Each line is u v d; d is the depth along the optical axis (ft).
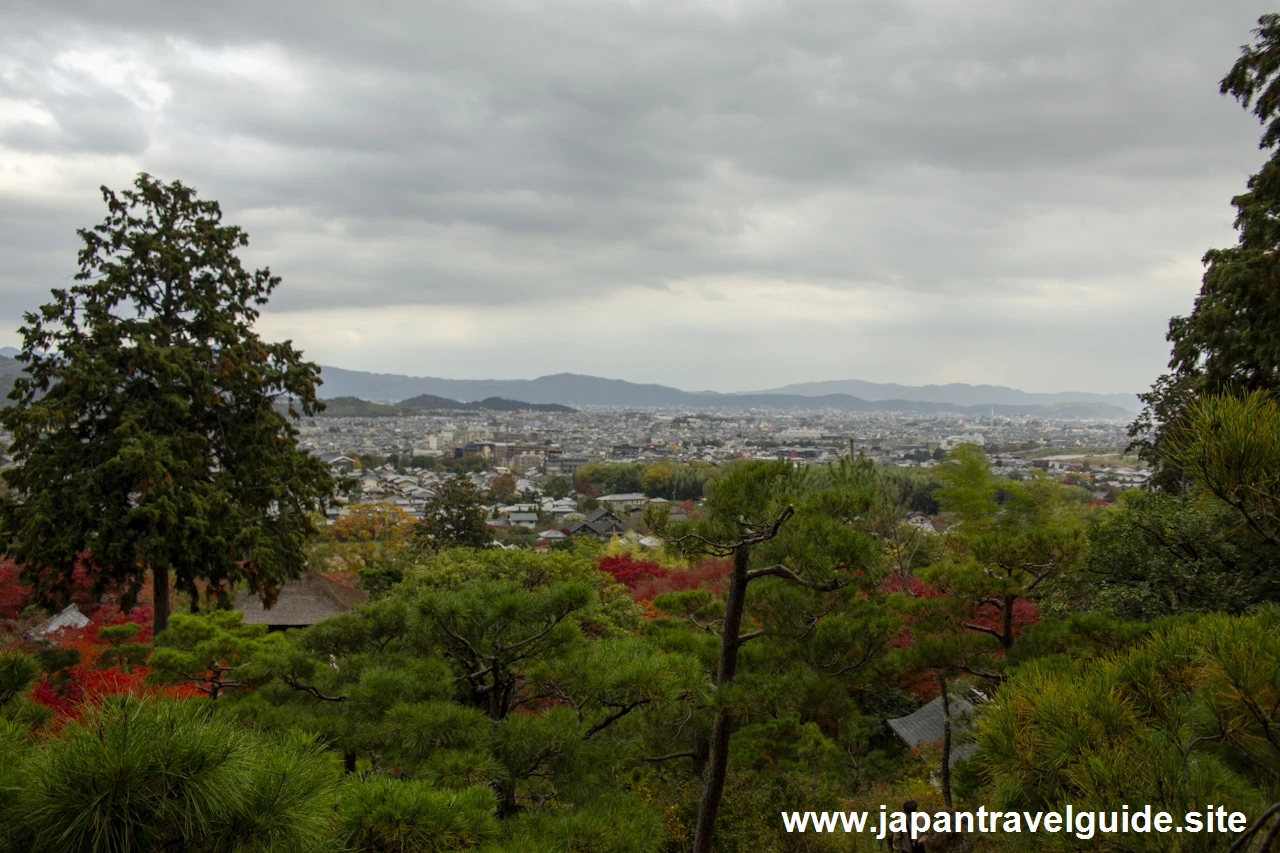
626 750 23.41
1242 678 7.16
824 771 34.35
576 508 286.87
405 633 26.50
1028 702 8.63
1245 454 7.74
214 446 52.54
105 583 47.03
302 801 7.98
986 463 73.77
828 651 24.41
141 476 44.06
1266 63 35.14
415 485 323.78
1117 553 33.65
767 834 27.48
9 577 48.52
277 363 55.36
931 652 25.84
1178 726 7.88
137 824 6.76
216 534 47.62
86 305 48.14
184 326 52.21
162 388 49.24
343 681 24.54
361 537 113.91
